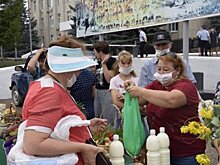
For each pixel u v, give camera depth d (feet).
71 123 8.32
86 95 17.03
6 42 114.32
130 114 10.55
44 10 215.51
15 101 43.19
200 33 62.03
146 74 15.53
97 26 39.01
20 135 8.58
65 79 8.68
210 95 29.94
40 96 8.21
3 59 159.94
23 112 8.57
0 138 12.42
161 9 27.43
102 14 37.70
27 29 184.65
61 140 8.27
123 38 75.25
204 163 9.89
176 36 96.32
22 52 181.06
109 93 18.65
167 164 10.30
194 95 10.80
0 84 52.29
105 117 18.34
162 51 15.05
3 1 113.09
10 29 113.70
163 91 10.61
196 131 9.37
